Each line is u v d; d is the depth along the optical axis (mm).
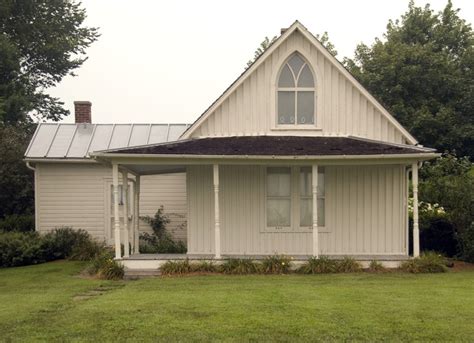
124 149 14977
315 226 14727
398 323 8477
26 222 22891
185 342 7617
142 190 21016
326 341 7621
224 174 16266
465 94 34750
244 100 16547
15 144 24641
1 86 31828
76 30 38875
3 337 7965
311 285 12055
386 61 34719
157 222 20719
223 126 16547
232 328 8234
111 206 20953
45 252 18344
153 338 7809
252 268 14266
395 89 33344
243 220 16234
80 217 20875
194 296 10766
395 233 16125
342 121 16484
